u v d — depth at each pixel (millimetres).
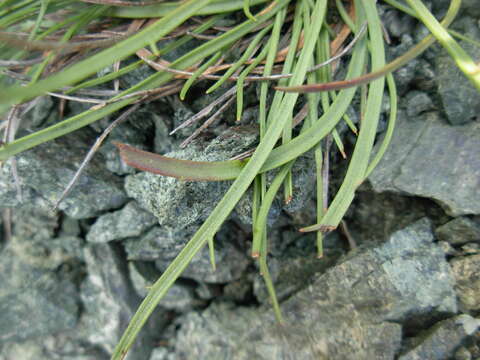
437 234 160
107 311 212
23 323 219
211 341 200
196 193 148
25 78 154
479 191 147
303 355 175
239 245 198
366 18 139
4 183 172
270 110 140
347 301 168
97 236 188
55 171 173
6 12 153
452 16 124
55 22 161
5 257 220
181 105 168
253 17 140
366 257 165
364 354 162
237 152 145
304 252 191
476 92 149
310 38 138
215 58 145
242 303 207
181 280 211
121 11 152
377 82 131
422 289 156
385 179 161
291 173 146
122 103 146
